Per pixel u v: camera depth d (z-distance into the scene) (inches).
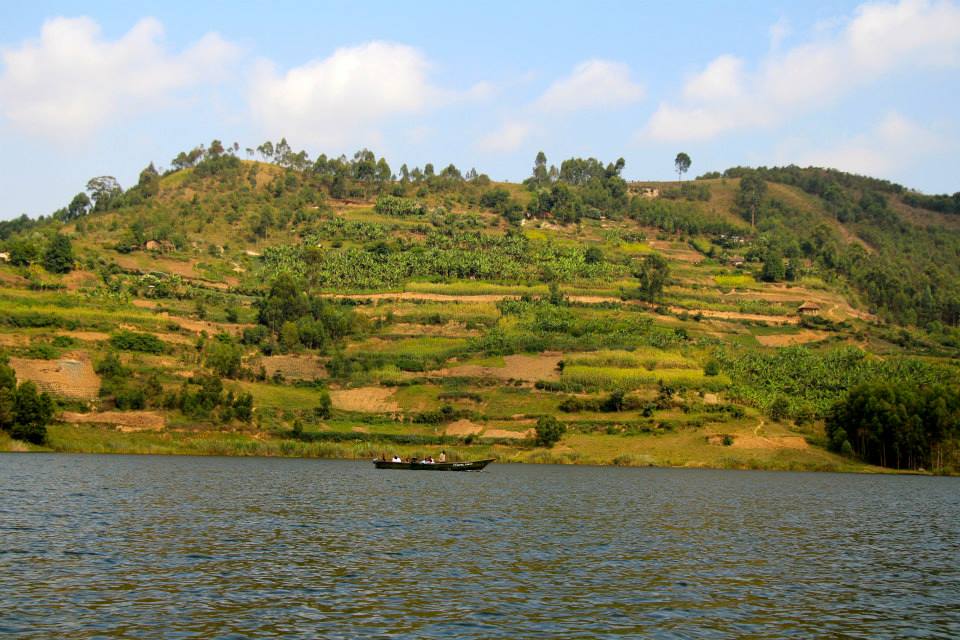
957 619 1776.6
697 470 5895.7
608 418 6643.7
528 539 2608.3
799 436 6545.3
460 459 5802.2
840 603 1892.2
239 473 4591.5
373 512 3132.4
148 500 3230.8
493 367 7593.5
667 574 2143.2
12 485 3538.4
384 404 6875.0
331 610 1707.7
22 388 5506.9
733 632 1642.5
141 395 6141.7
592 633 1601.9
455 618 1673.2
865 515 3508.9
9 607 1654.8
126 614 1638.8
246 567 2068.2
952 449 6314.0
